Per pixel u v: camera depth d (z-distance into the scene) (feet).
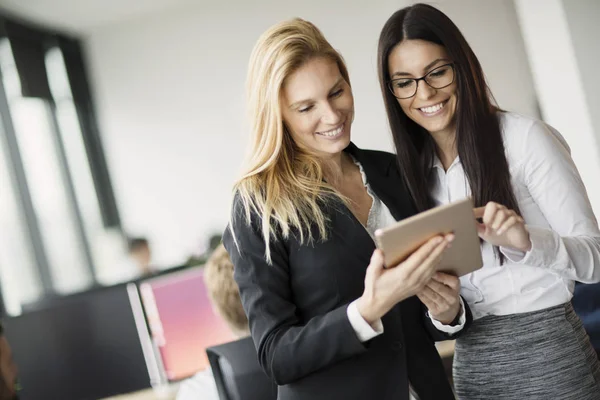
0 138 22.82
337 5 28.22
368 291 4.66
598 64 14.12
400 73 5.77
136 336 9.26
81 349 9.32
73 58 28.12
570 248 5.28
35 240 23.24
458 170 5.95
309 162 5.32
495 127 5.74
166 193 29.17
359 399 5.11
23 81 24.16
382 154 5.99
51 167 25.18
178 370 9.22
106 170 28.73
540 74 15.28
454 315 5.36
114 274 27.04
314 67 5.08
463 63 5.67
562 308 5.76
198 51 28.89
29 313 9.34
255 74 5.22
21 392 9.29
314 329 4.83
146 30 28.81
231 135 28.99
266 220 5.06
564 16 14.08
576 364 5.69
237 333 7.06
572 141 14.89
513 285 5.73
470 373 6.00
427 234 4.59
